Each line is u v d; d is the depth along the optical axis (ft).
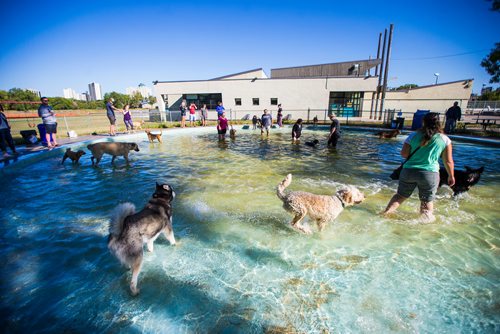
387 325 7.17
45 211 14.78
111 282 8.90
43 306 7.80
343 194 12.35
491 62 50.29
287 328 7.12
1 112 26.58
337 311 7.67
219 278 9.14
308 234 12.20
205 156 30.48
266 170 23.89
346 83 76.28
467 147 35.01
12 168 23.45
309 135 50.60
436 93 89.15
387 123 62.44
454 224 13.01
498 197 16.76
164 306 7.86
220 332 6.98
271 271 9.52
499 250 10.75
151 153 32.53
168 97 85.56
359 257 10.36
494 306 7.82
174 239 11.36
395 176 14.75
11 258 10.20
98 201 16.33
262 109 81.76
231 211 14.75
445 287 8.63
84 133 47.50
